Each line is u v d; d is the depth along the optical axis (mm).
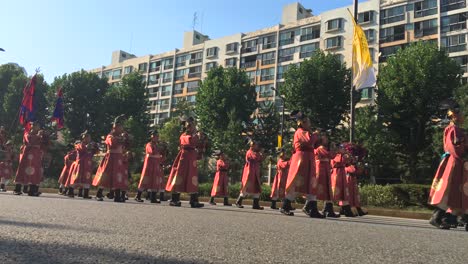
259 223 5477
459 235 4980
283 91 36312
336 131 33906
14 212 5316
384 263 2824
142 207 8023
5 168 16234
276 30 58281
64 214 5340
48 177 30828
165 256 2768
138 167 33406
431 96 30219
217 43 65625
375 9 48469
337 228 5289
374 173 31547
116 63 84188
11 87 46344
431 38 44562
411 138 31734
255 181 13812
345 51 50219
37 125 12320
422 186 17797
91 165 13703
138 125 46125
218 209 9500
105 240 3322
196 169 10250
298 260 2840
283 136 36375
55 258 2572
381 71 34219
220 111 41562
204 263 2607
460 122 6824
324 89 34469
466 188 6477
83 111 48812
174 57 72500
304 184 8398
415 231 5340
